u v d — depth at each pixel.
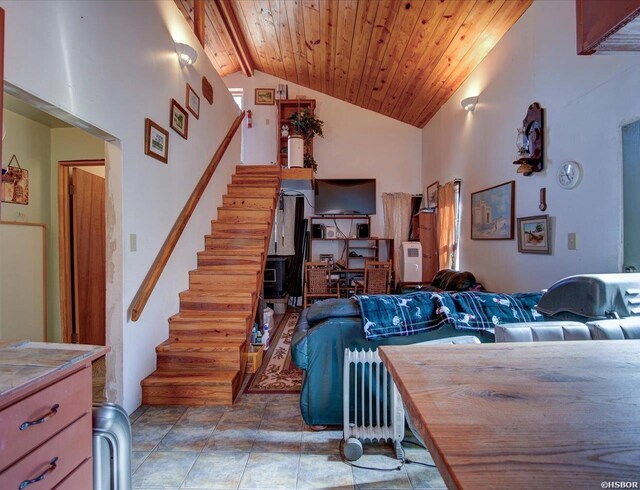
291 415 2.18
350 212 5.76
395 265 5.74
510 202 2.97
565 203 2.30
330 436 1.94
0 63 1.09
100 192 3.48
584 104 2.12
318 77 5.44
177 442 1.88
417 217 5.63
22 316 2.72
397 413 1.72
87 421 1.11
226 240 3.67
